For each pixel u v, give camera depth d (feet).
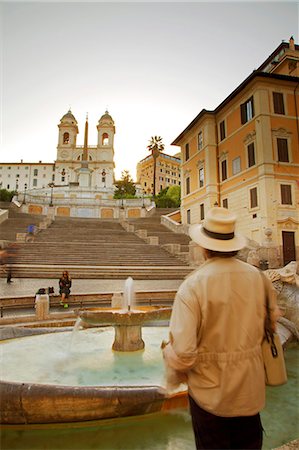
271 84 79.05
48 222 106.11
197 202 103.35
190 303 5.47
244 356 5.43
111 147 325.83
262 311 5.80
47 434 10.88
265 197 73.36
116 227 113.29
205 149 98.27
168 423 11.75
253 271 6.06
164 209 158.40
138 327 20.29
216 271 5.78
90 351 19.86
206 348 5.52
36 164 325.42
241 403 5.32
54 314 28.84
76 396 10.91
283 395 14.30
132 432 11.25
